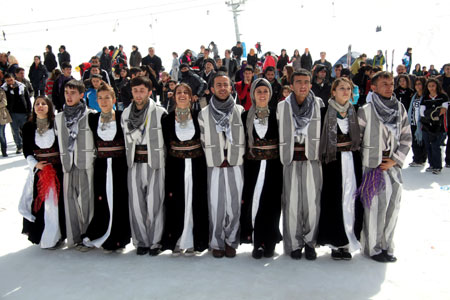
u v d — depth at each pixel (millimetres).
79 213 3438
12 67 11289
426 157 6363
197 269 3049
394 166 3160
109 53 14125
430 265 3031
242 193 3238
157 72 12219
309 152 3055
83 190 3393
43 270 3086
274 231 3197
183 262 3174
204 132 3141
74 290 2793
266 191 3137
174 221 3232
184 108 3146
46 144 3375
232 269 3033
